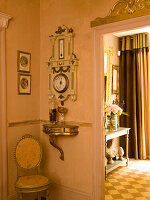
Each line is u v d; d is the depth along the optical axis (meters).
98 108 2.95
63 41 3.22
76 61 3.09
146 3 2.56
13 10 3.10
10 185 3.07
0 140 2.95
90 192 3.03
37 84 3.50
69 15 3.20
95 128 2.96
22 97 3.25
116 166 4.45
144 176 4.23
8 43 3.04
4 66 2.96
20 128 3.22
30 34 3.36
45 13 3.46
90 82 3.01
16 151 2.96
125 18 2.71
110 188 3.69
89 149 3.03
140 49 5.36
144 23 2.59
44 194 3.46
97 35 2.94
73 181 3.19
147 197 3.38
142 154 5.37
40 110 3.54
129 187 3.73
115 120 4.46
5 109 2.99
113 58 5.32
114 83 5.32
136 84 5.42
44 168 3.52
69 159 3.23
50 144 3.45
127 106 5.43
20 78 3.21
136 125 5.37
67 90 3.20
